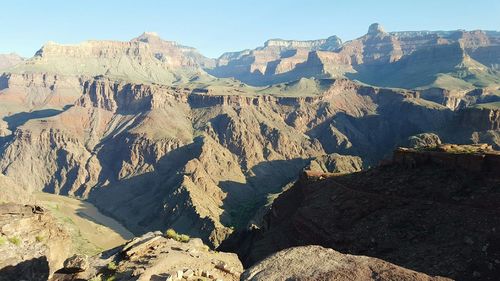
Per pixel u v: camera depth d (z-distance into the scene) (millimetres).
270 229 66562
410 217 45781
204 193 197250
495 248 36531
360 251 44188
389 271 15352
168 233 35969
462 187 47156
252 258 56594
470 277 34375
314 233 51438
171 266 27781
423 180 51312
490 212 41500
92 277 28484
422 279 14773
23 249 33312
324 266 16141
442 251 38750
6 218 34781
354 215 50656
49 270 34469
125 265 29078
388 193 51688
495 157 47656
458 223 41812
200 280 26250
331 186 60688
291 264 16688
